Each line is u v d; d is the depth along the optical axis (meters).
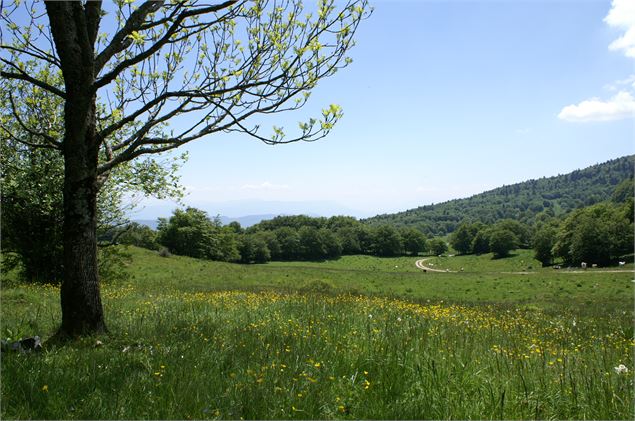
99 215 20.27
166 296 15.11
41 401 4.14
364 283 58.34
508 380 4.90
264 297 14.33
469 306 17.92
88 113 7.29
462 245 186.12
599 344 8.28
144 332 7.57
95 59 7.19
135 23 7.15
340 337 6.73
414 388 4.64
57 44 6.93
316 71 7.38
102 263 21.77
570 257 124.75
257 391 4.27
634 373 5.18
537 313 16.33
